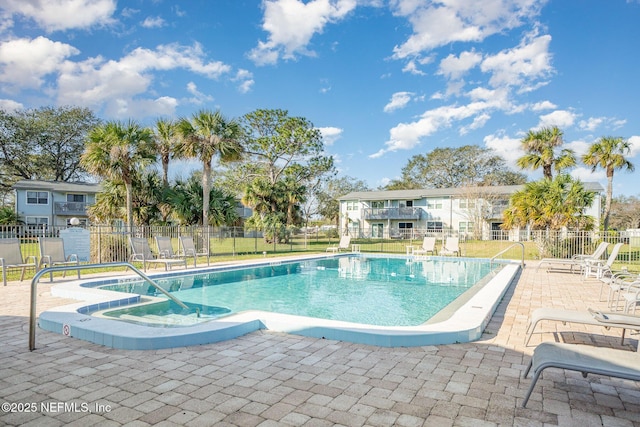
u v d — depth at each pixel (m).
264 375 3.22
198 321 5.77
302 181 31.55
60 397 2.76
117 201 17.80
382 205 37.16
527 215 16.83
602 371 2.44
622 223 41.25
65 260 9.45
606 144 20.97
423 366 3.45
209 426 2.35
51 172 38.09
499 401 2.73
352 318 6.44
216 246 18.86
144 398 2.75
